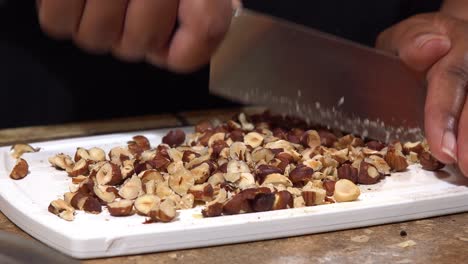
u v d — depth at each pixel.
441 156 0.55
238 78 0.60
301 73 0.61
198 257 0.49
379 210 0.52
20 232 0.51
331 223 0.51
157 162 0.55
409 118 0.61
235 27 0.59
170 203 0.51
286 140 0.59
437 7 0.81
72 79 0.77
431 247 0.50
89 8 0.56
